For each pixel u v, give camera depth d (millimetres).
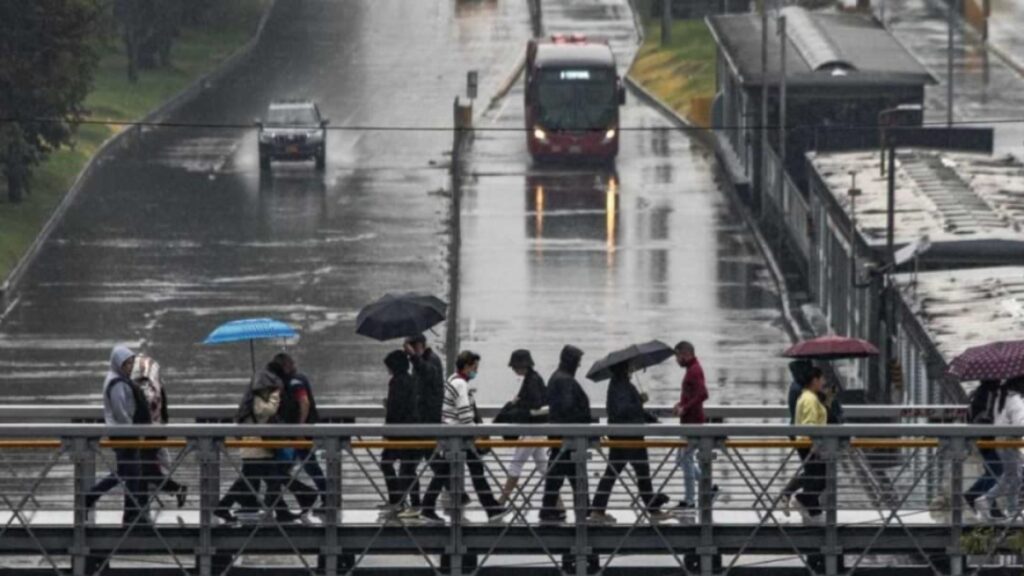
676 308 172750
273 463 65750
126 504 68000
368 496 80562
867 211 141250
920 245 123375
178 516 68875
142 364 69250
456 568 66438
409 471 68938
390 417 68125
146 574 68375
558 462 65812
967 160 157750
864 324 131500
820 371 68750
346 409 75500
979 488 68875
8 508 70125
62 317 170000
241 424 67375
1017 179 151375
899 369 116875
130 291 178500
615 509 66312
